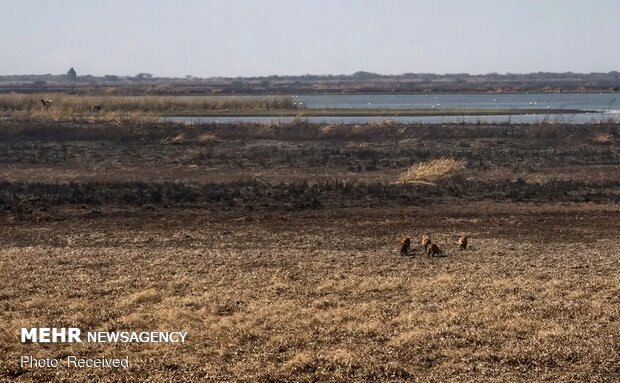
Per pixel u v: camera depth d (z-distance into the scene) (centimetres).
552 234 5281
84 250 4747
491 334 3130
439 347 3005
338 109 16838
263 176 7781
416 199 6538
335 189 6900
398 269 4219
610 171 7944
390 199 6544
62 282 3950
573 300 3603
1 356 2942
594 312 3406
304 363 2845
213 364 2870
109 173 8006
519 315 3359
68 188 7075
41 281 3972
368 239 5116
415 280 3962
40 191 6900
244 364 2859
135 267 4275
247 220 5794
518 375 2748
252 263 4391
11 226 5559
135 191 6950
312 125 10662
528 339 3081
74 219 5825
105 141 9819
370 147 9394
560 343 3023
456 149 9181
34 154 8900
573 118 14375
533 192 6762
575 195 6719
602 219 5791
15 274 4106
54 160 8581
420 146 9444
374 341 3088
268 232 5372
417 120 13738
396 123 11194
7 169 8144
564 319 3319
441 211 6125
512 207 6256
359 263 4378
